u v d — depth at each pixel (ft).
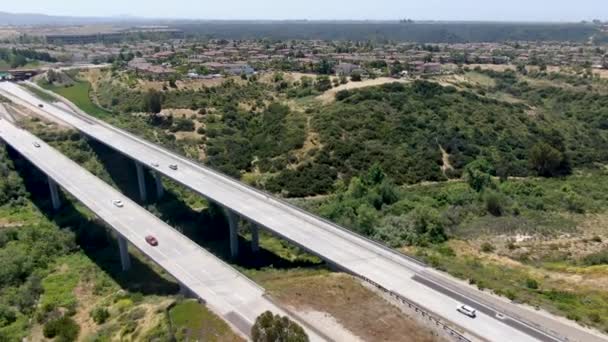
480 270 202.08
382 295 169.48
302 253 248.73
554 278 197.47
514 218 270.05
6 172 343.26
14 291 215.92
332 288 175.42
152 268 235.40
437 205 293.43
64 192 325.21
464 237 247.29
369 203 289.53
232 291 178.91
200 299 172.65
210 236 275.18
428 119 407.03
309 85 493.77
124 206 259.60
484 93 510.17
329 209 276.82
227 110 451.12
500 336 149.59
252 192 272.51
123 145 355.36
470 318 159.22
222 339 148.05
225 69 607.78
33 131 400.67
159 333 154.20
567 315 160.25
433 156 363.56
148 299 197.16
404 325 150.71
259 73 565.94
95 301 207.51
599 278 194.39
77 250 257.55
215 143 391.04
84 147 384.27
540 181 352.69
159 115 447.83
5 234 264.72
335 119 393.70
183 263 200.95
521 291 180.34
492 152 378.94
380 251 208.74
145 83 525.34
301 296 171.73
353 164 347.97
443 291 176.86
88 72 637.30
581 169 382.63
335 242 216.13
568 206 297.12
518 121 435.53
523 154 383.24
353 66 631.97
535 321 157.69
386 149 366.84
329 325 151.53
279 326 124.26
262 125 419.95
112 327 173.37
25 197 323.78
